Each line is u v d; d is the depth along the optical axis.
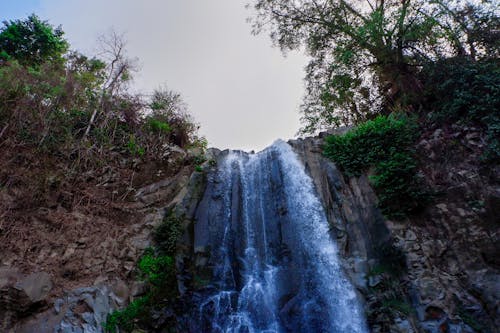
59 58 14.11
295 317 7.04
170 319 7.26
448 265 6.86
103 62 13.99
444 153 8.51
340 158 9.75
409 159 8.38
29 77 10.20
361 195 8.80
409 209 7.79
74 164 9.61
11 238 6.86
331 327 6.96
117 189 9.98
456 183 7.86
